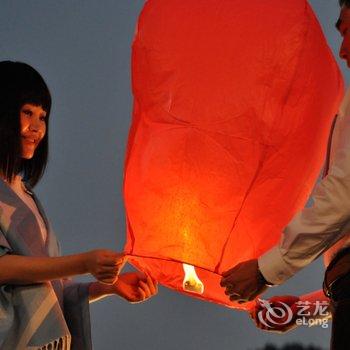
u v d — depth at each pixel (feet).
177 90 7.70
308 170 7.94
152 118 7.81
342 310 7.38
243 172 7.59
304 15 7.67
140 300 9.29
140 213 7.77
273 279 7.71
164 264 8.46
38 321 8.46
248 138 7.59
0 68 8.93
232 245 7.72
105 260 8.00
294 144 7.70
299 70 7.61
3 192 8.64
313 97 7.74
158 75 7.77
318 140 7.98
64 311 9.37
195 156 7.61
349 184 7.36
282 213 7.86
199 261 7.66
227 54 7.63
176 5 7.86
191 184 7.63
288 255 7.62
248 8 7.71
